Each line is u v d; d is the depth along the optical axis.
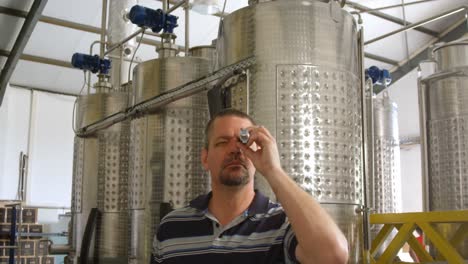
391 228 3.49
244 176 1.76
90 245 4.86
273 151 1.67
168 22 4.21
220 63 3.11
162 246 1.85
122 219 4.82
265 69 2.80
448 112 3.81
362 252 2.83
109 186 4.89
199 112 3.70
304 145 2.73
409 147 11.57
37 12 6.95
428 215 2.96
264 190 2.70
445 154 3.81
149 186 3.74
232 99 2.94
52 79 10.59
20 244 8.77
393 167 5.16
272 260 1.69
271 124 2.76
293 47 2.78
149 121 3.79
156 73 3.87
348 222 2.76
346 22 2.93
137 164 3.87
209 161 1.82
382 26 10.01
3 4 7.45
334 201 2.73
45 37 9.16
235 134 1.77
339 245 1.51
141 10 4.12
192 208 1.85
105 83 5.65
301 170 2.71
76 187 5.27
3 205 9.02
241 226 1.75
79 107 5.40
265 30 2.83
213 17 8.91
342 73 2.85
